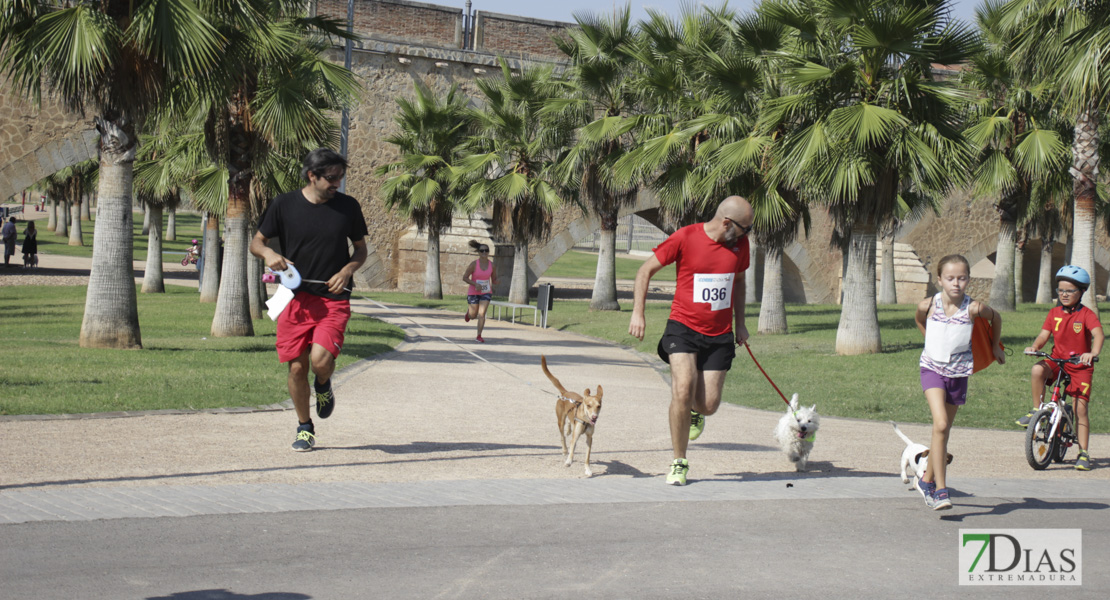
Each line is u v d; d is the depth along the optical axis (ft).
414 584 12.64
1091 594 13.09
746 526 16.34
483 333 66.13
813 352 53.88
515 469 20.95
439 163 97.55
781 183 59.11
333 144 62.49
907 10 44.70
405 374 38.96
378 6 113.29
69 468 18.65
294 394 21.58
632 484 19.66
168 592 11.96
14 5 34.17
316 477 19.12
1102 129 70.69
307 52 48.49
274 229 20.88
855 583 13.28
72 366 33.35
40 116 92.99
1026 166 71.92
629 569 13.62
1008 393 38.24
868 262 51.78
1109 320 64.59
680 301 19.70
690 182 65.62
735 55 59.36
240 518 15.62
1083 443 24.07
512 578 13.04
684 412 19.47
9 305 70.03
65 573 12.53
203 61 35.42
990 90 71.82
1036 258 159.84
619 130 76.95
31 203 321.32
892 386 40.70
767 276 67.41
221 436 22.97
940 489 17.39
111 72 36.86
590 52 83.56
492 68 116.78
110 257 40.22
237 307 51.39
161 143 73.10
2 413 23.88
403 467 20.57
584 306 104.58
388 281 117.19
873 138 45.11
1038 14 47.37
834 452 25.02
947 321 17.57
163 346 43.24
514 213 92.99
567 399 21.94
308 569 13.11
